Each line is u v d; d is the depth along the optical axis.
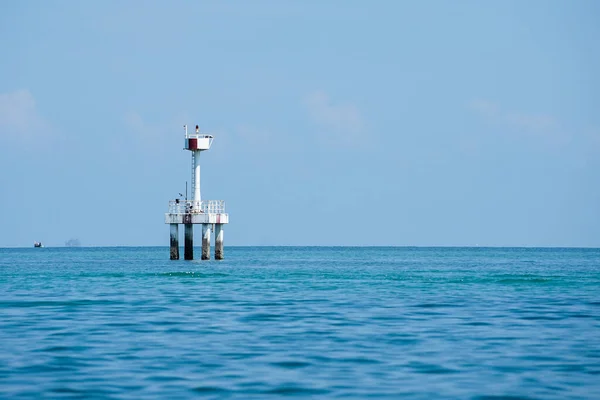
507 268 174.25
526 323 63.16
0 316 67.88
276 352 49.06
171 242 165.12
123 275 132.00
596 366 44.72
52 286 105.31
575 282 116.25
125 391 38.78
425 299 85.25
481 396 38.00
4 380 41.00
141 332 57.81
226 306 77.12
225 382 40.78
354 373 42.88
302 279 123.12
